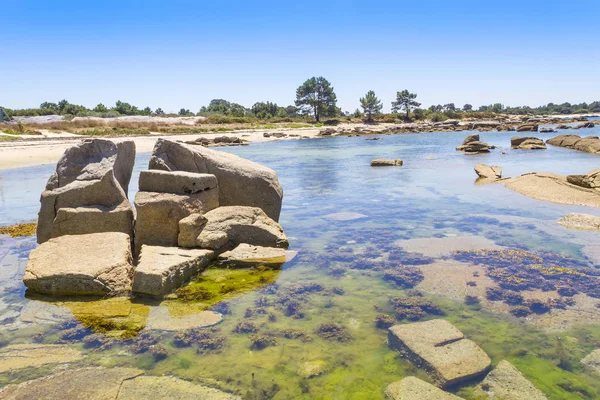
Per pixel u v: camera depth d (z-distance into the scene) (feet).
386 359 19.67
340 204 53.31
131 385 17.61
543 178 60.08
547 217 44.32
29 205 53.52
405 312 23.98
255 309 24.76
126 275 27.22
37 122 221.05
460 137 203.31
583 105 639.35
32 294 26.50
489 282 27.94
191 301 25.71
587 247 34.35
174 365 19.17
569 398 16.85
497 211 47.62
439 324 21.71
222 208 36.22
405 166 90.68
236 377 18.31
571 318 23.16
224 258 32.40
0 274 29.96
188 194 34.58
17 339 21.39
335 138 208.13
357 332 22.18
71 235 31.19
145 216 32.96
